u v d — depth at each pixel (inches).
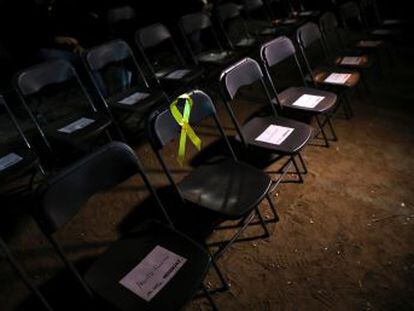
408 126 125.0
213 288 80.0
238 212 71.7
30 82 111.1
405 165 106.8
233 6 174.6
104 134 140.5
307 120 137.2
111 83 157.8
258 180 79.2
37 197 58.9
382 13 229.3
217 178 82.2
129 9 171.6
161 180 115.1
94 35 177.3
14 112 165.0
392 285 75.0
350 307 72.3
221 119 146.5
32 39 161.6
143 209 104.3
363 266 79.7
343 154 115.7
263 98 158.4
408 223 88.0
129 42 191.2
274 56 114.7
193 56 155.3
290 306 74.4
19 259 93.2
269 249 86.8
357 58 141.6
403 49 186.7
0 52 154.3
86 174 65.3
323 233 89.0
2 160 98.7
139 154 130.2
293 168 112.0
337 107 141.6
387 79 160.6
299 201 99.4
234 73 97.0
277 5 251.8
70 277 86.7
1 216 108.6
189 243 68.4
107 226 100.3
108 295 61.2
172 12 185.3
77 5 170.7
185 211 100.9
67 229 101.3
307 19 198.5
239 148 124.8
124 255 68.1
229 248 88.5
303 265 82.0
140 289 61.4
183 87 150.3
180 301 58.6
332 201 97.9
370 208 94.0
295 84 167.6
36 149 134.0
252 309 74.9
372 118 132.9
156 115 77.9
